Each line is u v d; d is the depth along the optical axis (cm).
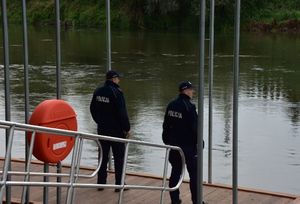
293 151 1338
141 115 1750
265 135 1505
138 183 764
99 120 710
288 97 2125
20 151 1220
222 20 4884
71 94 2180
